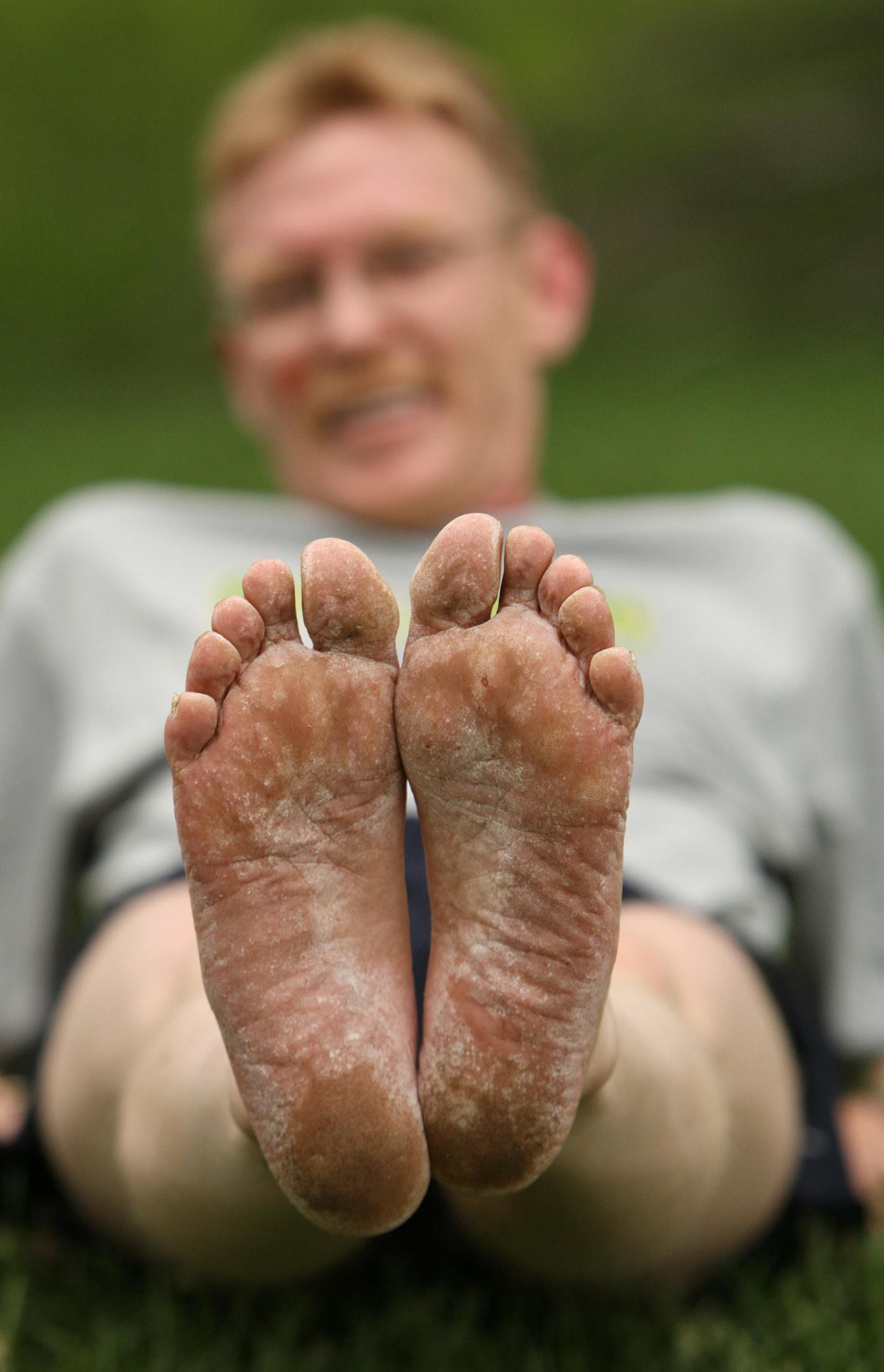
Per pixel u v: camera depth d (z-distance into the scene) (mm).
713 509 1954
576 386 9438
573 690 950
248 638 972
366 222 1947
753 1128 1222
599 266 11500
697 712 1745
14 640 1919
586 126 12539
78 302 11977
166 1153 1062
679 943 1324
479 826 959
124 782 1734
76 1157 1305
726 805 1714
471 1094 922
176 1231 1118
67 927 1967
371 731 974
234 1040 943
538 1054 925
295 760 965
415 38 2377
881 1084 1776
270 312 2010
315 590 969
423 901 1215
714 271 11141
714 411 7066
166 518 1955
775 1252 1389
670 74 12852
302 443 2002
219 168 2121
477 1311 1325
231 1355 1264
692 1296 1342
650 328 10781
